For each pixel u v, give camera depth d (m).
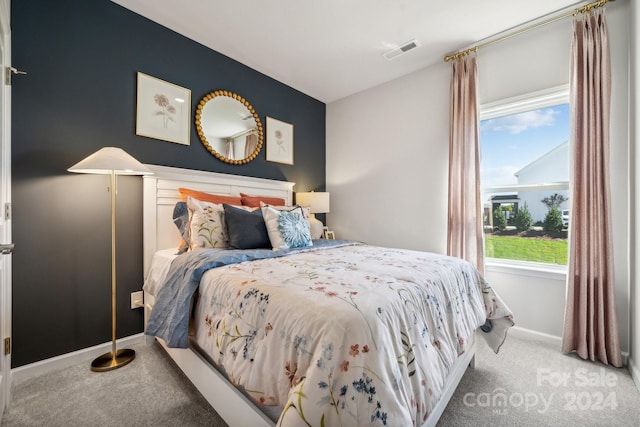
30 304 1.63
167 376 1.59
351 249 2.09
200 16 2.11
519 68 2.23
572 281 1.89
